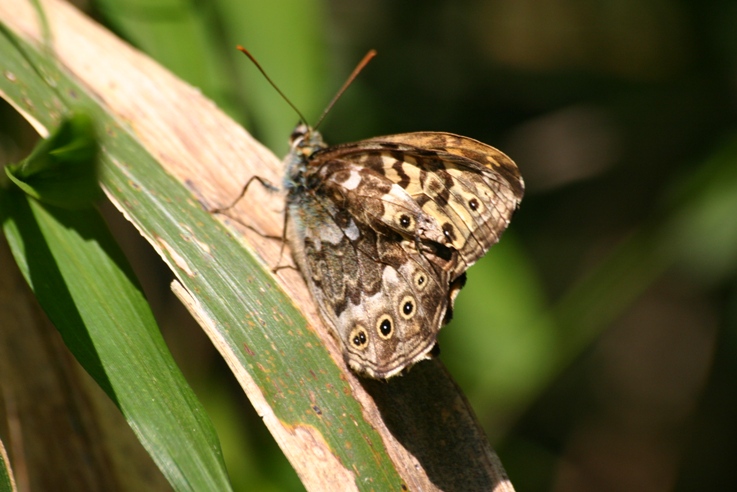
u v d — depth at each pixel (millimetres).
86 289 459
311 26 514
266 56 511
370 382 469
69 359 473
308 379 466
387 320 474
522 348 523
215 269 470
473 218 479
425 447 464
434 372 469
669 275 651
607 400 664
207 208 479
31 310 472
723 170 535
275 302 473
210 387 534
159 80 490
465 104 579
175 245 469
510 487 464
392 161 483
